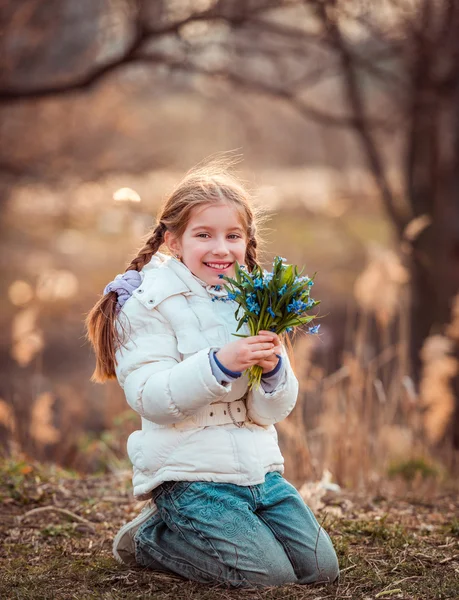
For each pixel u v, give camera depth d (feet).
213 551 13.08
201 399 12.73
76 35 46.85
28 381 52.75
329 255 84.12
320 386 28.30
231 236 13.99
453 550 15.72
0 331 63.67
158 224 14.48
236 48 43.80
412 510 19.83
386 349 28.19
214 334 13.52
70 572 14.20
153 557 13.85
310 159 101.86
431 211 50.96
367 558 15.02
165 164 58.13
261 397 13.43
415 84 46.68
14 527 17.30
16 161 54.60
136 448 13.69
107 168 55.36
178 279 13.82
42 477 21.15
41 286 30.58
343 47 44.96
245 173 40.60
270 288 12.95
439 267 49.57
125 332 13.52
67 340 62.28
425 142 51.49
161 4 39.75
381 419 26.09
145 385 13.05
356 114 49.96
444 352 27.94
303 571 13.41
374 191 82.58
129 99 63.62
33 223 85.20
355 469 23.76
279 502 13.60
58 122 56.18
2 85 42.75
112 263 79.15
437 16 43.65
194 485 13.30
